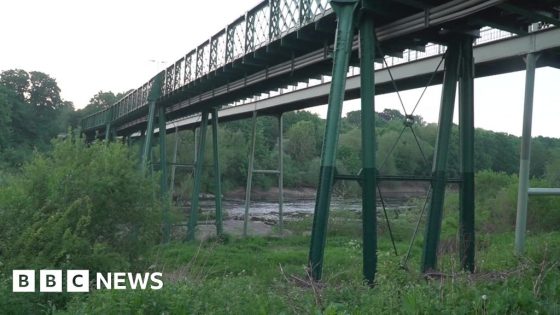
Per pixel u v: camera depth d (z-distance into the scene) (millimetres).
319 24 12164
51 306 6852
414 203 31688
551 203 20344
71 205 9680
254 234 26750
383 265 9203
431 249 10547
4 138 59562
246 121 60344
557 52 12453
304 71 15906
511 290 6293
